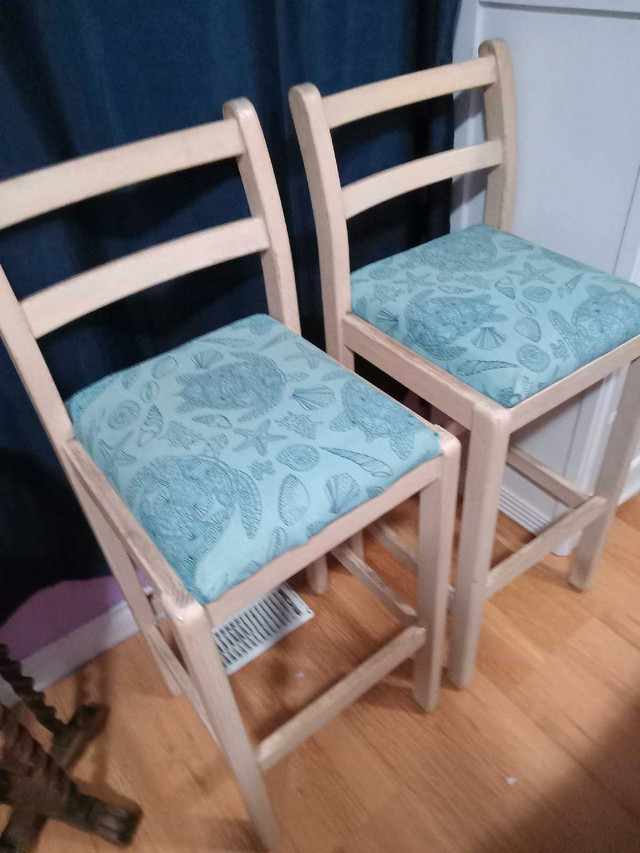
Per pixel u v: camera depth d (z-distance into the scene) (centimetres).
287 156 91
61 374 88
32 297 67
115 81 73
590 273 86
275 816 91
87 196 68
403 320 82
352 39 88
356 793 93
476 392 75
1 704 70
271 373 75
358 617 116
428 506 74
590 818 89
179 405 71
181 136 71
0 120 68
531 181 98
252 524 58
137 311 90
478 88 96
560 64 86
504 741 98
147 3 69
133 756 99
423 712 102
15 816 84
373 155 101
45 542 97
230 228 77
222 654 111
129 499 63
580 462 113
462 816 90
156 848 90
